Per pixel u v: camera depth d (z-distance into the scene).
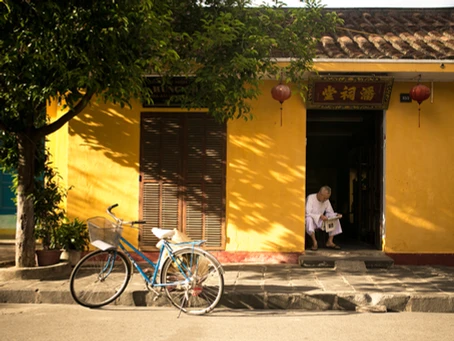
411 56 8.27
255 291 6.77
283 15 7.91
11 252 9.45
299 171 9.07
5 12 6.20
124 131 9.21
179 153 9.17
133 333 5.28
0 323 5.67
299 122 9.09
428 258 9.02
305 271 8.27
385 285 7.19
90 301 6.64
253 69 7.45
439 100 9.12
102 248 6.34
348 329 5.52
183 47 7.73
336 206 14.43
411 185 9.08
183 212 9.16
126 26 6.23
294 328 5.55
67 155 9.24
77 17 6.21
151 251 9.17
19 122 7.58
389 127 9.09
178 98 8.21
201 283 6.29
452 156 9.09
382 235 9.18
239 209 9.09
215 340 5.05
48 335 5.18
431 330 5.52
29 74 6.49
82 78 6.21
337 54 8.41
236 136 9.11
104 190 9.20
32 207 7.72
